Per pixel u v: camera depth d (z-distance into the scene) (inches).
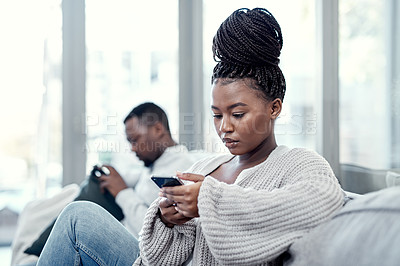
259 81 38.4
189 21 106.2
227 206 34.0
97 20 102.3
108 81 103.3
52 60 102.0
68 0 100.6
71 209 47.8
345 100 90.9
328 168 37.4
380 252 25.2
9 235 108.6
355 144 90.0
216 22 104.6
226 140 39.4
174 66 106.2
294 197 32.9
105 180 69.9
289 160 38.7
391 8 87.6
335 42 90.8
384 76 88.0
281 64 96.0
